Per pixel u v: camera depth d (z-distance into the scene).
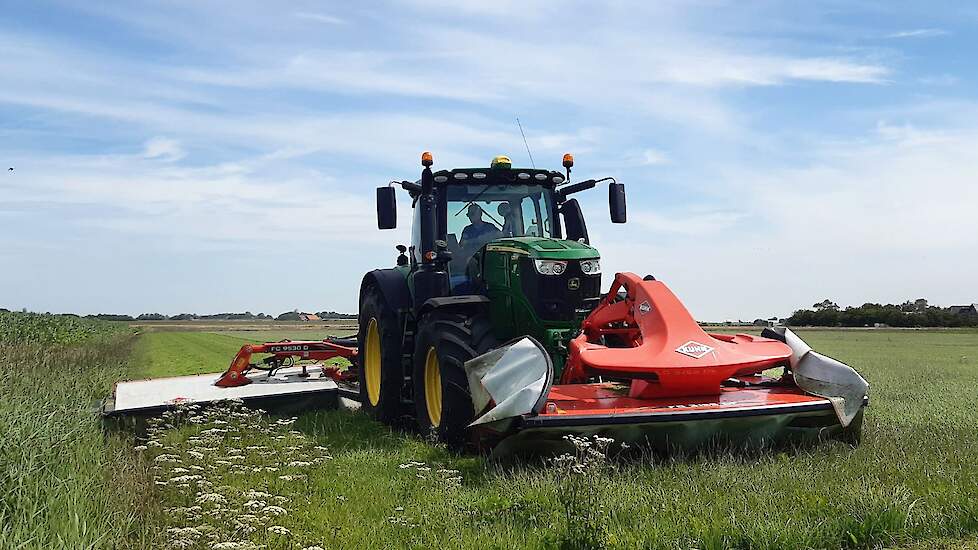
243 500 4.31
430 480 4.86
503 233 7.66
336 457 5.85
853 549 3.56
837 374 5.41
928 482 4.22
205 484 4.60
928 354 20.67
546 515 3.92
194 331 61.09
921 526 3.69
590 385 5.78
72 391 8.09
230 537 3.75
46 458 4.83
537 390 4.71
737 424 5.01
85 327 34.16
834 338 35.69
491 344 6.06
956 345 27.33
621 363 5.22
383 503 4.43
